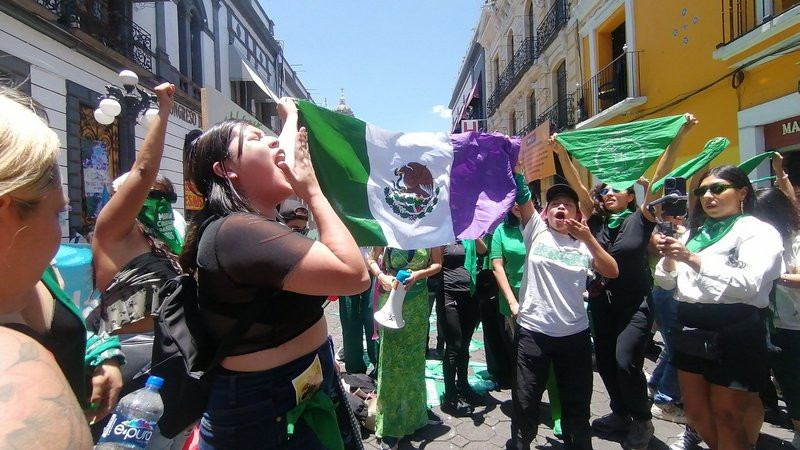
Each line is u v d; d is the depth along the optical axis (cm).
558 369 281
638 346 307
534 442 333
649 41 990
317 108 257
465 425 359
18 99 90
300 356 140
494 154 293
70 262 264
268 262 121
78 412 66
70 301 128
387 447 319
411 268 338
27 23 822
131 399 202
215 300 129
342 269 124
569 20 1390
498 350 431
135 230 211
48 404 61
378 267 364
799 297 289
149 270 205
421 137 289
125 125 1107
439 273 392
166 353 145
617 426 336
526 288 288
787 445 316
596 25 1209
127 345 223
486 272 421
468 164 288
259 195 144
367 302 476
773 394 351
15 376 61
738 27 743
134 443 191
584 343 276
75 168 944
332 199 255
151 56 1251
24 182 74
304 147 143
